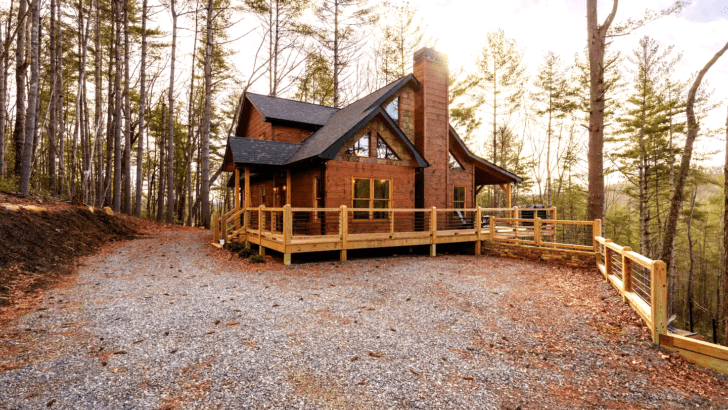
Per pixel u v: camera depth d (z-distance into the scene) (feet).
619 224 116.06
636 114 84.38
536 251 36.50
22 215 31.12
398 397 11.07
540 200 122.52
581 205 124.77
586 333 17.21
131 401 10.29
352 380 12.01
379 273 29.60
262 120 56.95
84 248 34.91
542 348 15.43
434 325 17.84
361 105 52.85
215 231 46.37
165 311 18.63
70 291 21.62
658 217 90.63
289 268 30.83
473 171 58.13
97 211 50.57
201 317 17.87
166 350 13.88
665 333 15.60
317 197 42.60
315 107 66.49
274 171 53.52
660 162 87.10
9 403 9.88
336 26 87.71
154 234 54.75
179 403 10.27
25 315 16.93
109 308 18.78
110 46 79.15
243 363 12.95
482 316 19.36
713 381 13.08
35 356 12.88
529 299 22.65
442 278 28.17
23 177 39.68
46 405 9.89
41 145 87.35
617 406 11.16
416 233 38.52
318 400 10.69
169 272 28.48
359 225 43.32
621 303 21.58
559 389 12.07
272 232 36.19
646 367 13.92
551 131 106.83
